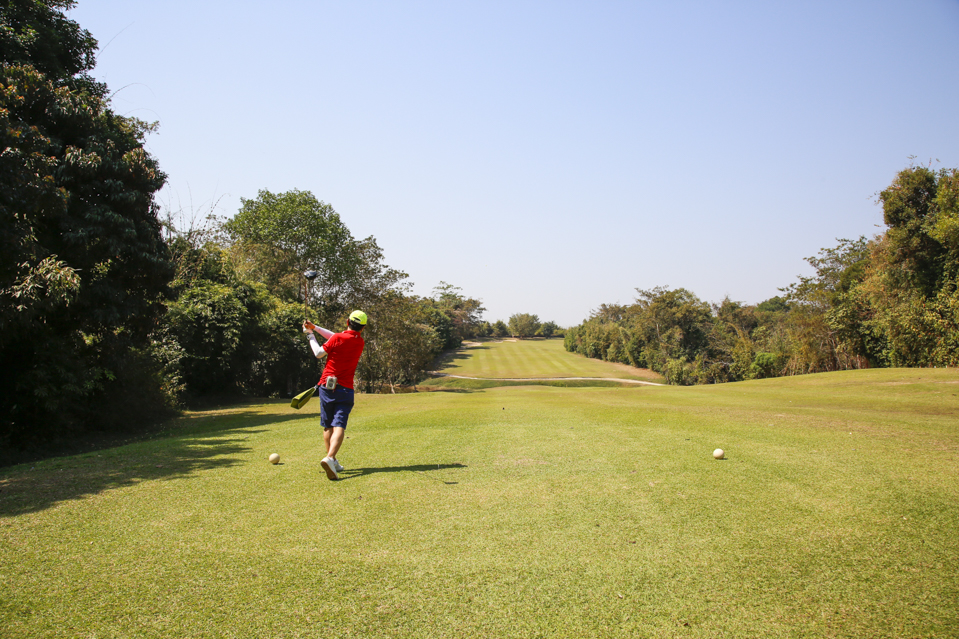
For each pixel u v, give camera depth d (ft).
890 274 86.63
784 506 13.25
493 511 13.05
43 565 9.89
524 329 366.63
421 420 30.96
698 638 7.66
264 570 9.76
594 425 27.43
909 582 9.18
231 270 63.72
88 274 32.73
